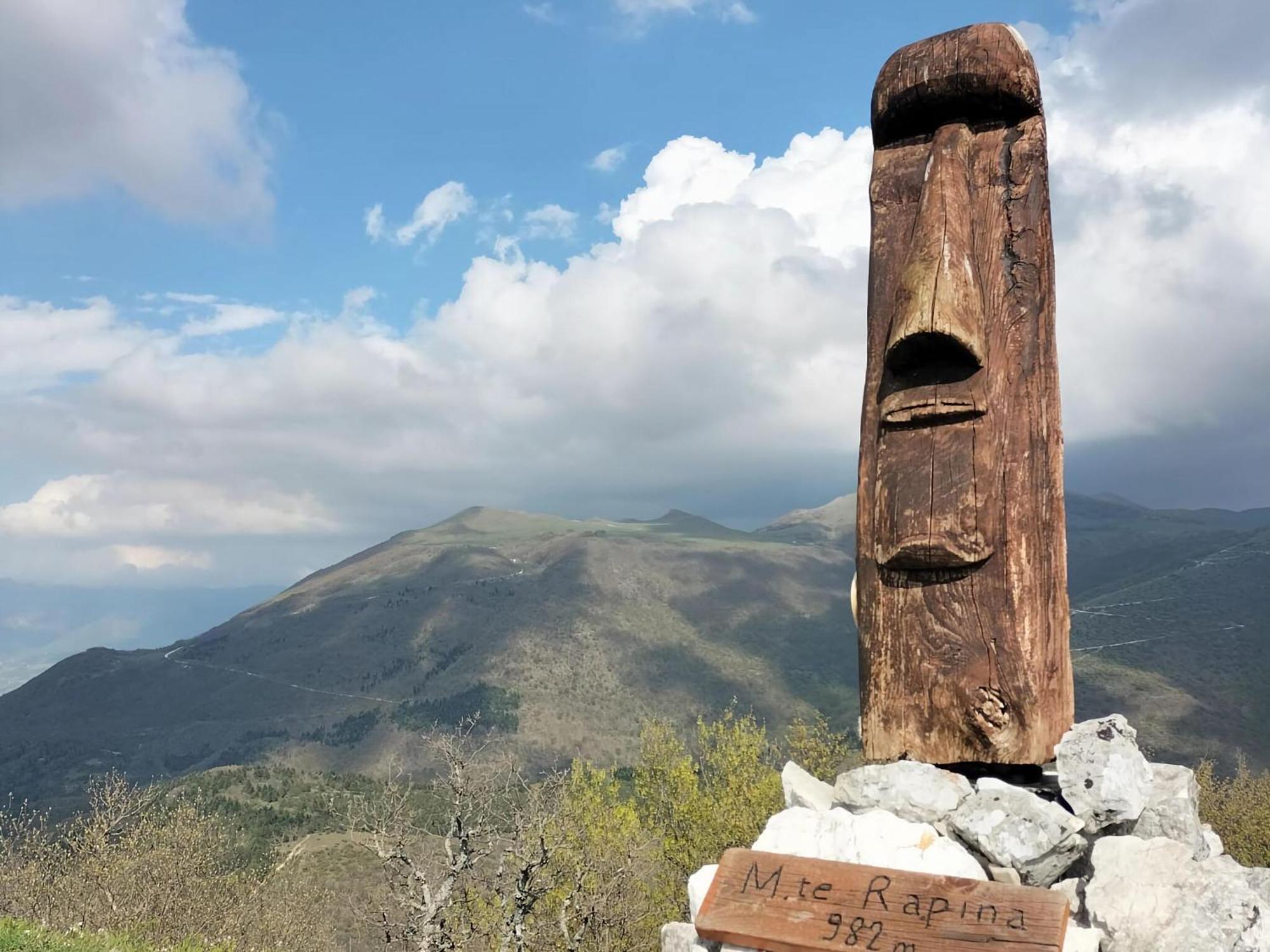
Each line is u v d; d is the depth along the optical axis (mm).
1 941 14359
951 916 5094
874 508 6734
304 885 32375
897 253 7176
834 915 5305
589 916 18688
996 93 6926
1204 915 5121
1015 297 6715
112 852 25516
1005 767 6438
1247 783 44500
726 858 5773
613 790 31562
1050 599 6453
